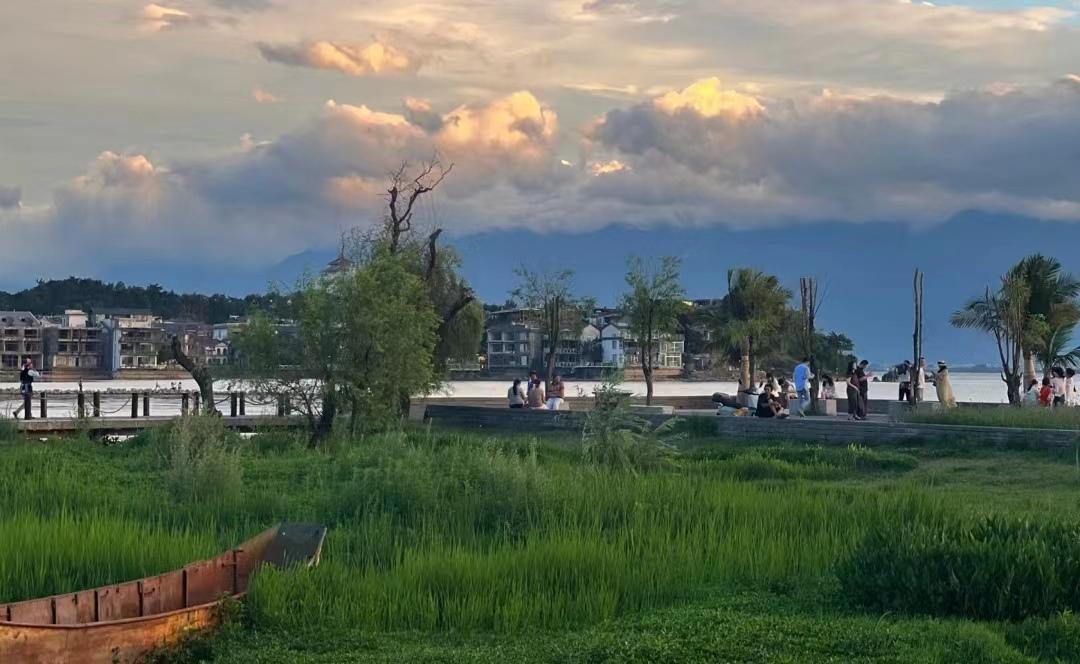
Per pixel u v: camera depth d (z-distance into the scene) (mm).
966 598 12250
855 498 19000
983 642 10680
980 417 32406
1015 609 12133
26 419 40562
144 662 11055
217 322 160250
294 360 34406
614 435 26688
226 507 19969
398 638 11750
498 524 17875
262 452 31594
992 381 169375
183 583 13297
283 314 34969
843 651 10406
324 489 21969
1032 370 44344
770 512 17734
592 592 12992
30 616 11484
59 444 31672
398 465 20234
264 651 11000
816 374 46625
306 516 19484
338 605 12547
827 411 42938
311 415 34562
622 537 15758
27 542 14836
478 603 12586
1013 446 28797
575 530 16156
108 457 29516
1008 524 13734
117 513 18891
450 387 47094
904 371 45719
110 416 45344
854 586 12945
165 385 111562
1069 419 31141
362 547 16047
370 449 24500
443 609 12703
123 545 15031
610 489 19609
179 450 22594
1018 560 12320
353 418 34406
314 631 11812
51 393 62750
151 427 36094
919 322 41469
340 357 34156
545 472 21016
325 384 34156
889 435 31078
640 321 55688
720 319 61938
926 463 27672
